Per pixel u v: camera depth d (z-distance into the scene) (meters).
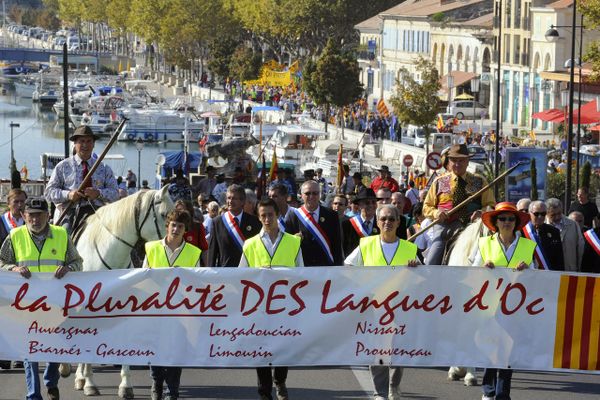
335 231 21.05
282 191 24.19
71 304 17.78
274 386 20.06
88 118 149.25
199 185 43.50
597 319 17.94
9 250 18.31
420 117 92.25
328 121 131.12
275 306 17.84
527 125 118.75
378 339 17.92
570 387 20.19
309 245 20.92
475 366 17.95
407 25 154.62
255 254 18.56
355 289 17.86
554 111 92.56
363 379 20.59
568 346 17.94
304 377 20.77
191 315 17.83
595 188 56.62
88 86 190.38
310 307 17.86
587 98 102.81
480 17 137.62
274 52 186.75
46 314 17.78
